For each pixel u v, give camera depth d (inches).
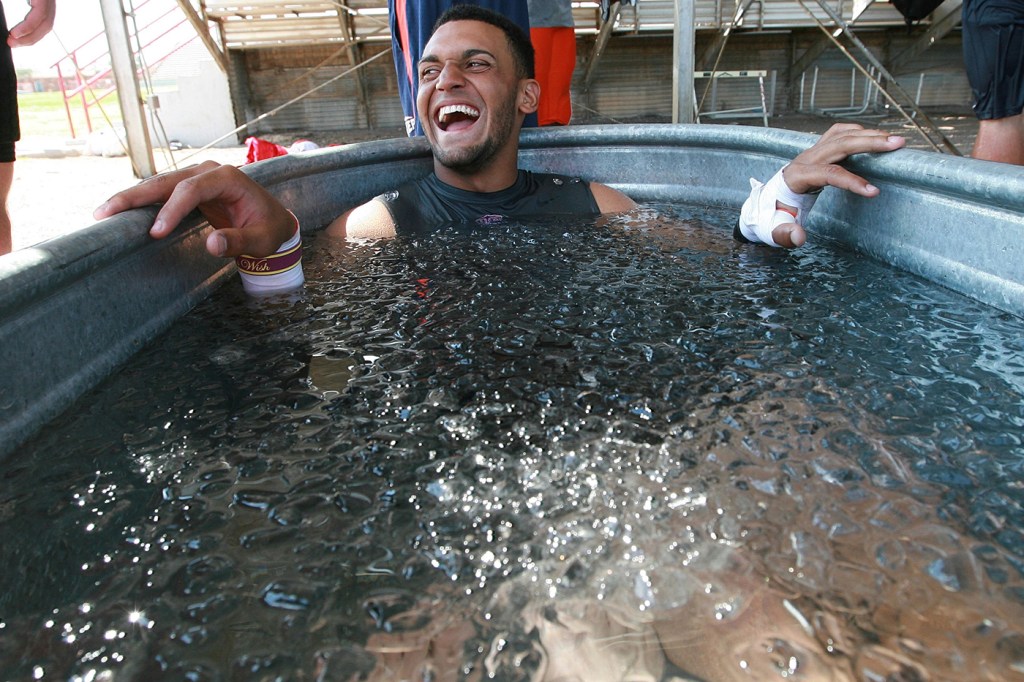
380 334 38.9
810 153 51.7
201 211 45.3
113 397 32.7
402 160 77.0
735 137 66.9
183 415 30.7
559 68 99.8
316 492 24.8
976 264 41.6
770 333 37.1
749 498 23.5
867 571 20.3
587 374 32.6
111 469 26.8
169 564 21.7
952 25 236.8
